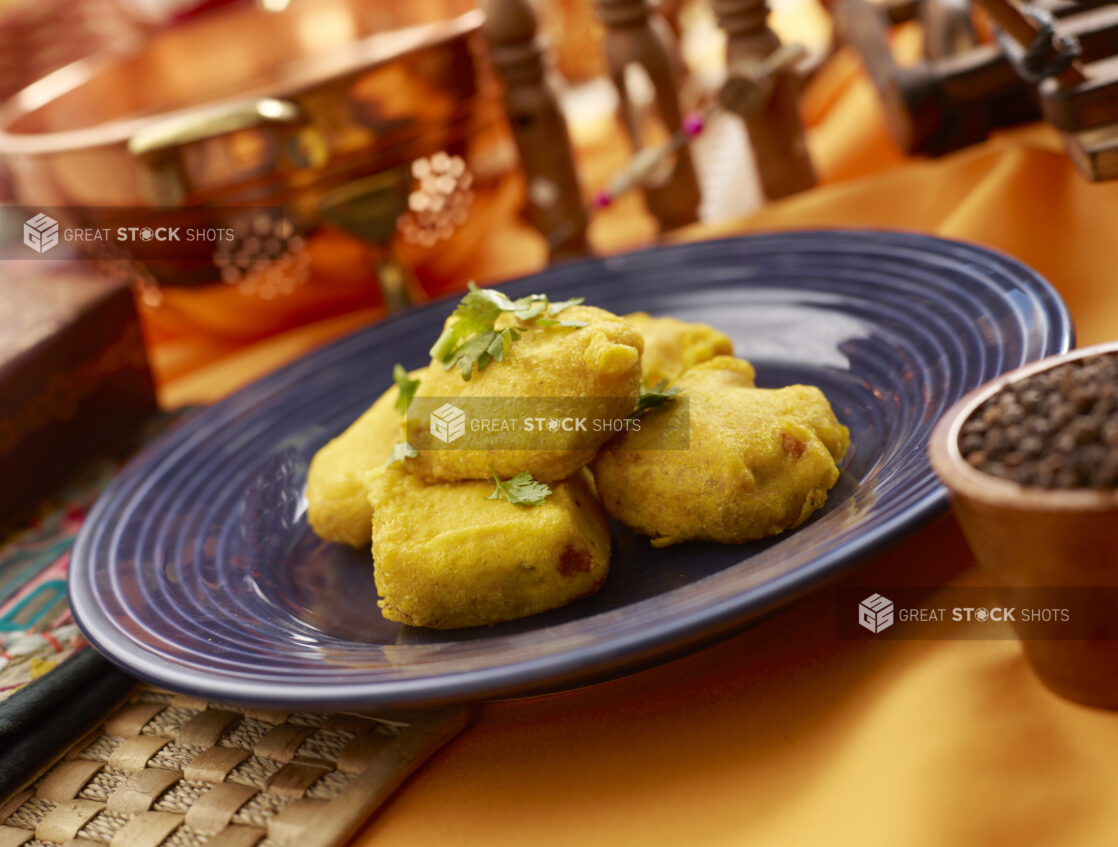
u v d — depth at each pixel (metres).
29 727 0.40
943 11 0.59
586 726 0.37
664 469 0.41
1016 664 0.34
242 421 0.53
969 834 0.31
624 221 0.73
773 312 0.50
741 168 0.71
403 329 0.56
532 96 0.62
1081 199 0.50
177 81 0.74
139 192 0.57
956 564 0.38
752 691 0.36
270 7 0.75
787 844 0.32
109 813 0.38
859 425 0.44
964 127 0.59
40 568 0.50
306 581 0.45
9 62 0.88
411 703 0.35
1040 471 0.31
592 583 0.40
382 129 0.58
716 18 0.60
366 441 0.47
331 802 0.35
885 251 0.49
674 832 0.33
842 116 0.71
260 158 0.56
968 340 0.43
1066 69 0.47
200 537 0.47
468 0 0.71
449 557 0.40
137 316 0.60
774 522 0.40
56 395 0.56
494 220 0.68
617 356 0.40
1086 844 0.31
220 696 0.37
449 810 0.35
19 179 0.61
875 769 0.33
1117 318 0.46
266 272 0.62
